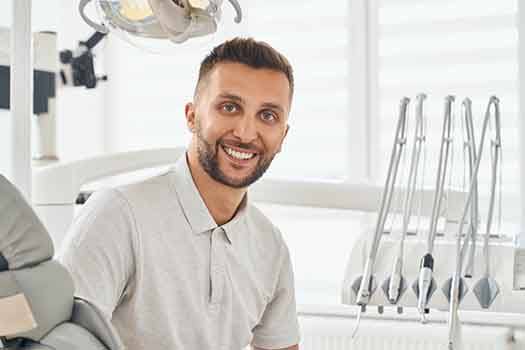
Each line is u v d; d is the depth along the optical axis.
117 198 1.32
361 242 1.73
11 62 1.32
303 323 2.33
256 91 1.32
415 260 1.65
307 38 2.68
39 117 1.80
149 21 1.37
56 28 2.73
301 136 2.69
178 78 2.79
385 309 2.33
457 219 1.73
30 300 0.84
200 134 1.36
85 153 2.80
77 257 1.24
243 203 1.45
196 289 1.37
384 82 2.59
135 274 1.32
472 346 2.18
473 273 1.62
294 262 2.65
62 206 1.69
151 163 1.76
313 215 2.63
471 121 1.59
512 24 2.44
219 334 1.40
